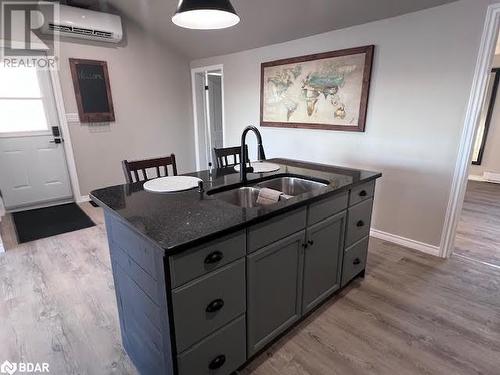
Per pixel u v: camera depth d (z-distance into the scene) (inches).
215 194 67.3
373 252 107.7
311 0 105.0
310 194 62.7
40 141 150.3
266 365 61.4
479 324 72.7
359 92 114.3
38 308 79.1
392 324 72.8
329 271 75.7
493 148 199.8
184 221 48.2
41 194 155.5
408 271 95.4
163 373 50.1
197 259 43.9
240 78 164.7
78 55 149.9
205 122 205.3
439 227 103.0
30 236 122.1
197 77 194.2
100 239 119.3
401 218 112.2
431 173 101.7
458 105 92.4
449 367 60.9
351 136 121.3
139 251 47.5
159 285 43.4
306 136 138.4
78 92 152.9
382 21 104.6
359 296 83.4
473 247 111.4
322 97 126.8
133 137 177.3
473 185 194.5
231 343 54.0
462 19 87.5
